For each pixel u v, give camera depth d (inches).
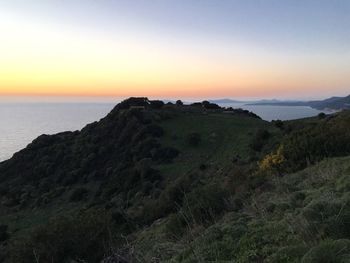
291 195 322.7
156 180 1841.8
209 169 1740.9
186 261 240.4
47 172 2513.5
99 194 1990.7
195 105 3575.3
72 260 471.5
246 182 544.1
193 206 418.3
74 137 2987.2
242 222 301.9
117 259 284.7
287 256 194.2
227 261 222.2
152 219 770.8
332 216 213.3
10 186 2497.5
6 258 575.8
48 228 527.5
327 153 525.7
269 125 2559.1
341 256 167.3
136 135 2495.1
